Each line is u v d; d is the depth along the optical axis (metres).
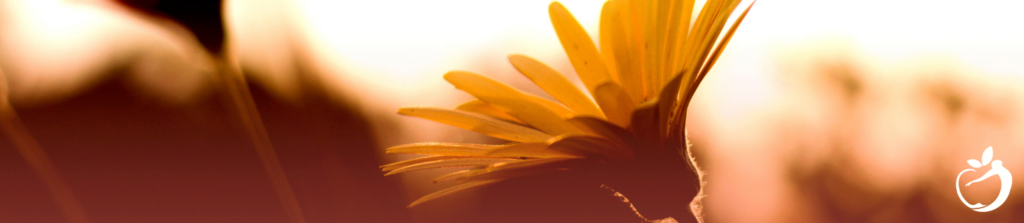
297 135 0.27
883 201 0.35
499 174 0.17
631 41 0.16
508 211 0.21
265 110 0.27
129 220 0.23
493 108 0.18
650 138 0.16
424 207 0.28
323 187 0.26
